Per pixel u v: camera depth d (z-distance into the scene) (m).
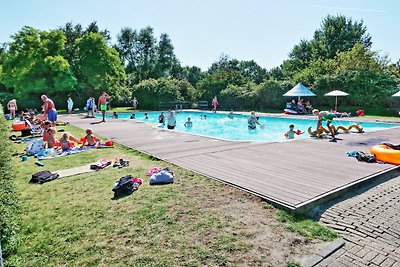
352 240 3.75
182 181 5.92
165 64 55.75
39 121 14.41
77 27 47.88
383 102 22.00
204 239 3.69
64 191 5.49
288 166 6.95
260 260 3.26
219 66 59.53
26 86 28.94
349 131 13.11
